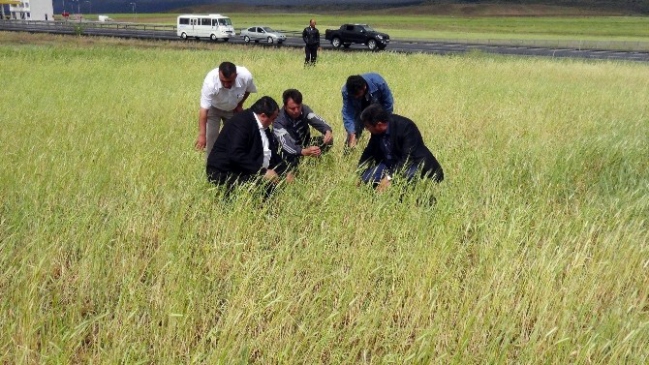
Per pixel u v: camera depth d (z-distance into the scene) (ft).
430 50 119.65
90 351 11.28
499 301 12.21
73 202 16.89
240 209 16.28
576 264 13.97
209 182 18.29
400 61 70.18
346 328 11.91
